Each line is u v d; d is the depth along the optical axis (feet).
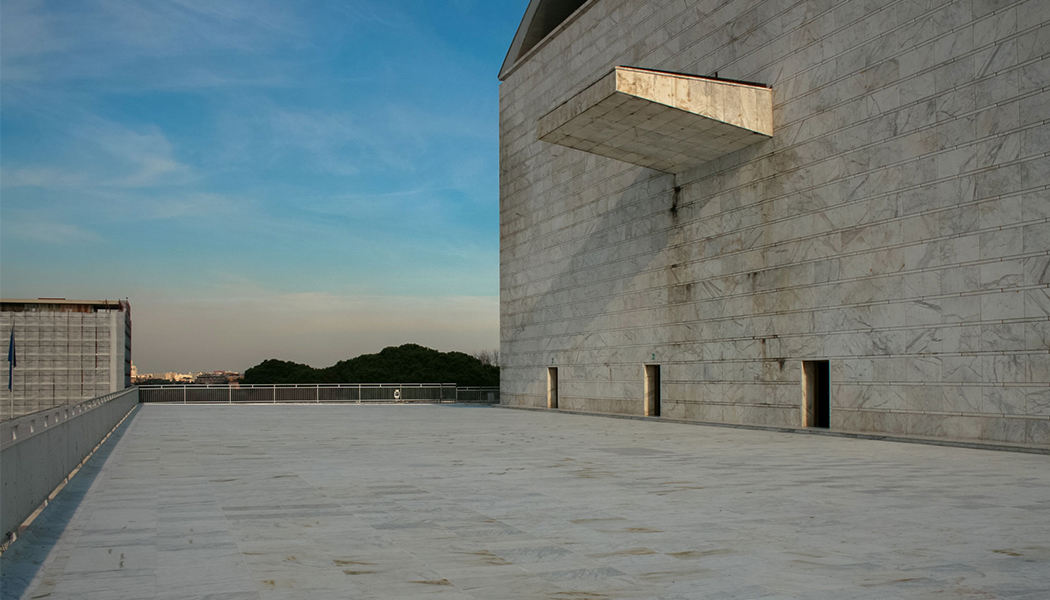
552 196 115.14
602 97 67.67
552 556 19.61
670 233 88.33
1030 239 52.11
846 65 66.44
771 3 74.64
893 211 61.87
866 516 25.32
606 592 16.24
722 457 45.57
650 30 93.30
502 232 131.95
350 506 27.50
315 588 16.63
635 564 18.74
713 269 81.41
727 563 18.81
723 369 79.51
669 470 38.60
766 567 18.40
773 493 30.58
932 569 18.20
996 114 54.60
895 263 61.57
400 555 19.77
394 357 233.14
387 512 26.23
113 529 23.36
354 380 225.76
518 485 32.96
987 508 26.96
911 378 59.88
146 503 28.30
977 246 55.52
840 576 17.52
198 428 73.51
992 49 55.01
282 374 236.22
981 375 54.80
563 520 24.66
